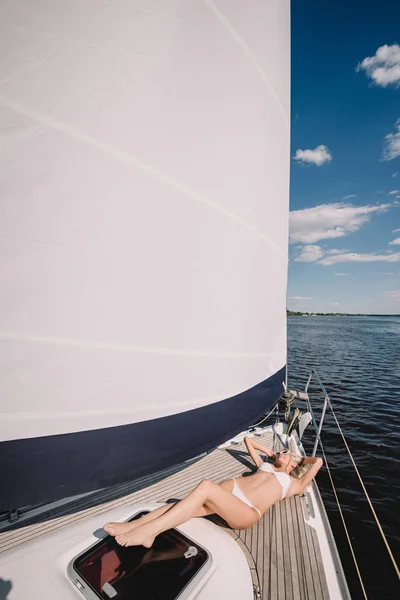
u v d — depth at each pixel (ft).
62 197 4.97
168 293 6.42
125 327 5.82
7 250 4.66
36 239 4.83
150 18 5.54
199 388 7.34
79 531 6.33
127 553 5.79
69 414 5.37
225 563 5.80
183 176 6.39
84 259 5.24
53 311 5.05
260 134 8.57
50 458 5.22
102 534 6.26
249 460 11.72
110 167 5.35
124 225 5.61
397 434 31.04
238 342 8.54
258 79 8.24
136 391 6.11
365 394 45.88
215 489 7.00
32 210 4.76
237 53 7.37
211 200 7.07
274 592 6.60
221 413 8.10
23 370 4.93
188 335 6.92
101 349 5.57
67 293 5.14
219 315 7.72
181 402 6.96
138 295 5.94
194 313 7.02
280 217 10.64
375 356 85.25
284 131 10.47
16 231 4.69
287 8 10.60
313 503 9.18
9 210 4.62
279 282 11.08
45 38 4.61
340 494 21.53
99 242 5.37
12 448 4.92
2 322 4.70
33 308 4.90
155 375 6.37
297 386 50.67
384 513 19.60
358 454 26.99
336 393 46.42
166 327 6.45
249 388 9.36
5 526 8.01
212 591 5.26
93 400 5.58
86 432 5.57
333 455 26.84
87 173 5.14
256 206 8.71
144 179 5.78
